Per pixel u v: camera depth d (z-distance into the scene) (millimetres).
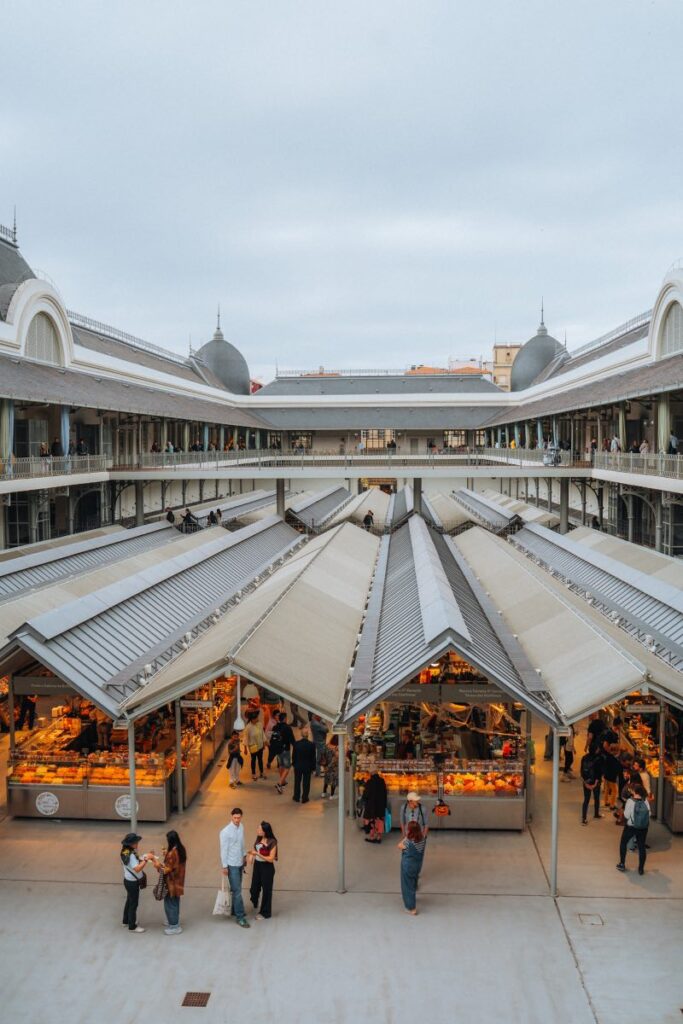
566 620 18875
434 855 15398
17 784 16781
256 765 20047
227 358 88375
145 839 16016
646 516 35312
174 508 51219
